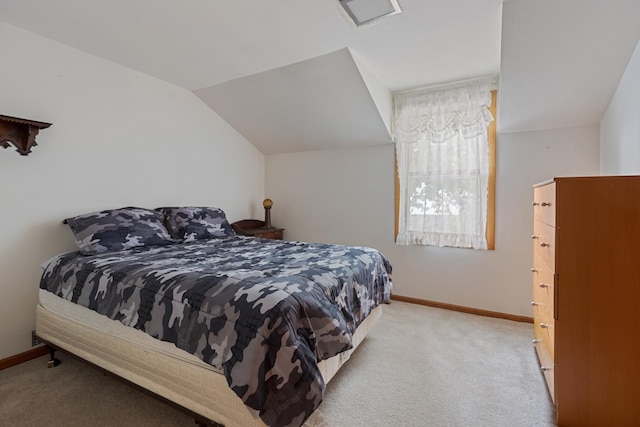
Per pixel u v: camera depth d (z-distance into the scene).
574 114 2.49
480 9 1.87
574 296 1.40
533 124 2.67
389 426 1.48
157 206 2.95
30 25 2.06
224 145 3.65
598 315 1.37
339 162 3.73
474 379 1.88
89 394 1.73
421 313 3.00
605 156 2.37
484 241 2.91
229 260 1.90
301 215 4.03
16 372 1.96
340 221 3.75
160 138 2.96
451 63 2.60
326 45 2.32
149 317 1.42
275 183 4.21
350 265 1.93
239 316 1.21
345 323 1.52
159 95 2.95
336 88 2.82
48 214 2.24
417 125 3.16
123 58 2.53
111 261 1.83
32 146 2.14
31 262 2.16
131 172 2.74
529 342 2.38
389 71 2.76
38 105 2.18
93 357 1.72
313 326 1.32
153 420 1.52
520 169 2.79
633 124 1.80
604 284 1.36
